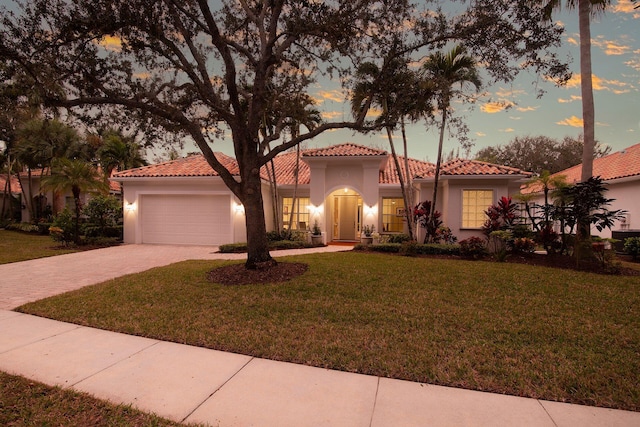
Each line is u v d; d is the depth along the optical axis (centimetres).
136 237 1861
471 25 809
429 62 1292
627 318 599
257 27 1000
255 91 934
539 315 611
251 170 941
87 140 2628
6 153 2617
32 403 344
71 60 828
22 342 498
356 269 977
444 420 319
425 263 1093
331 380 392
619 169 1691
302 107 1130
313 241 1708
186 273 961
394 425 311
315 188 1762
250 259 948
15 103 823
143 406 339
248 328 548
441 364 430
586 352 464
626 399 356
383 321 578
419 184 1750
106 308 654
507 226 1351
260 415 324
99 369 415
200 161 1977
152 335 523
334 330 537
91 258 1366
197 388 373
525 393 366
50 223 2294
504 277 892
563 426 312
